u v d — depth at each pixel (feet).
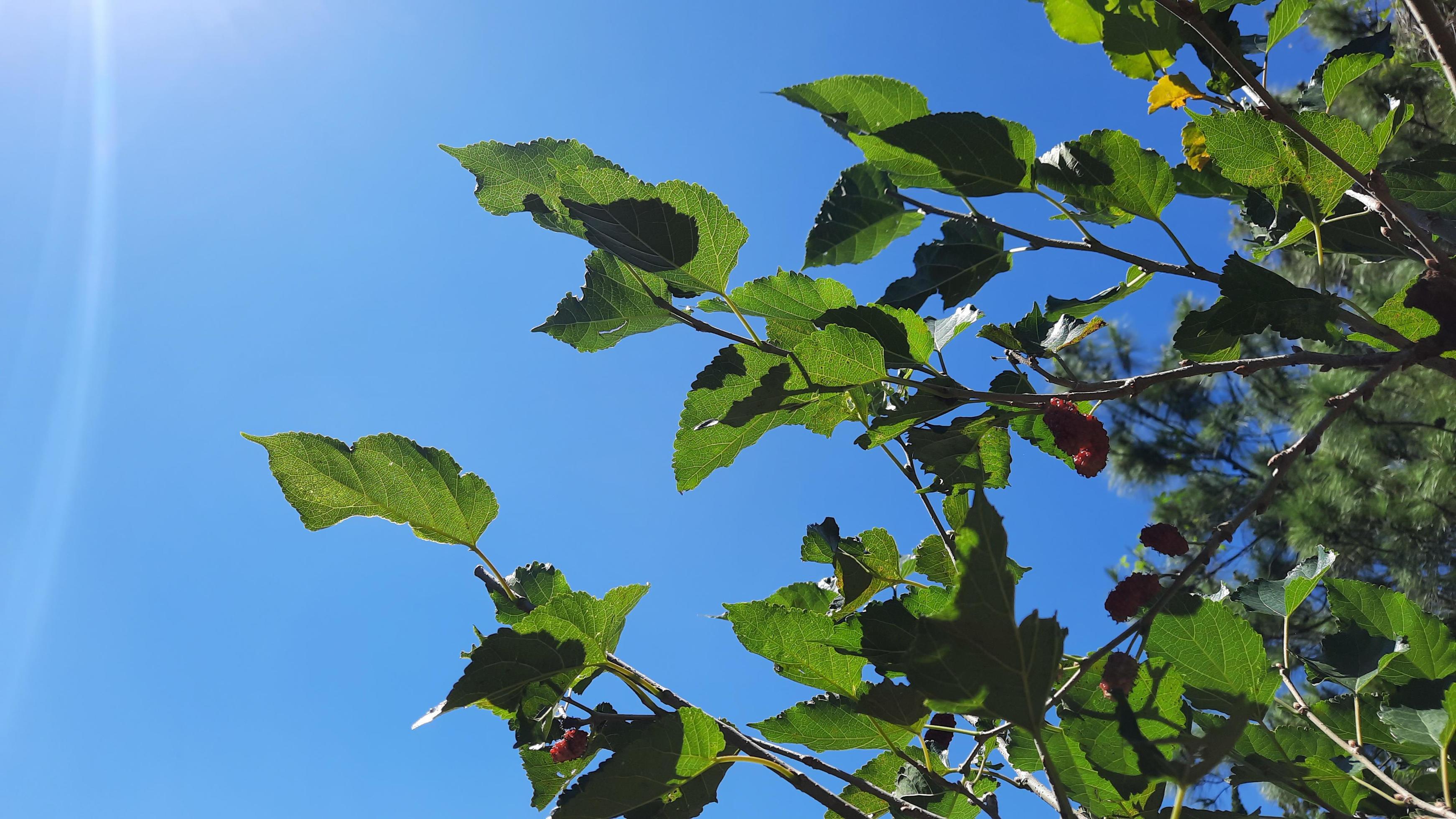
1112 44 2.13
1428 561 8.51
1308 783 2.07
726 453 2.19
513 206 2.09
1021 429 2.31
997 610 1.58
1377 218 2.23
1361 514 9.04
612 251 2.02
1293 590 2.29
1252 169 2.11
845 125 2.07
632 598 1.97
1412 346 1.96
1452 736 2.04
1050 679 1.60
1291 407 10.66
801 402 2.10
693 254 2.04
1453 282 1.98
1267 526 10.34
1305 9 2.09
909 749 2.19
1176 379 2.04
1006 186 2.10
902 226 2.12
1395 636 2.19
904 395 2.24
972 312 2.21
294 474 2.04
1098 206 2.12
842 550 2.35
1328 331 1.99
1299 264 9.21
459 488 2.10
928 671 1.61
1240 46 2.12
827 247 2.10
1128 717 1.75
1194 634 2.03
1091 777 2.03
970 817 2.16
